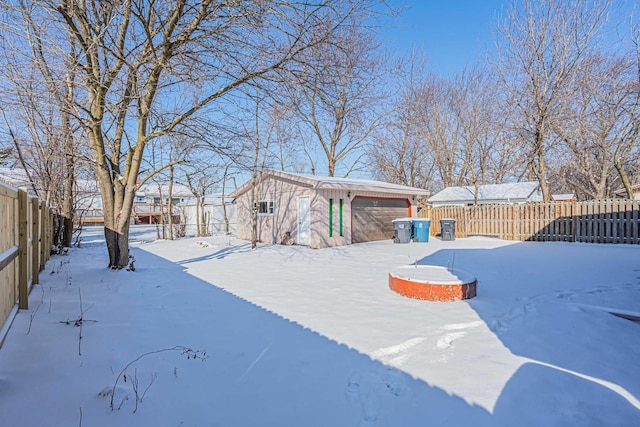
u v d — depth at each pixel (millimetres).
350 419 2270
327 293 5449
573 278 6305
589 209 12109
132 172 7102
